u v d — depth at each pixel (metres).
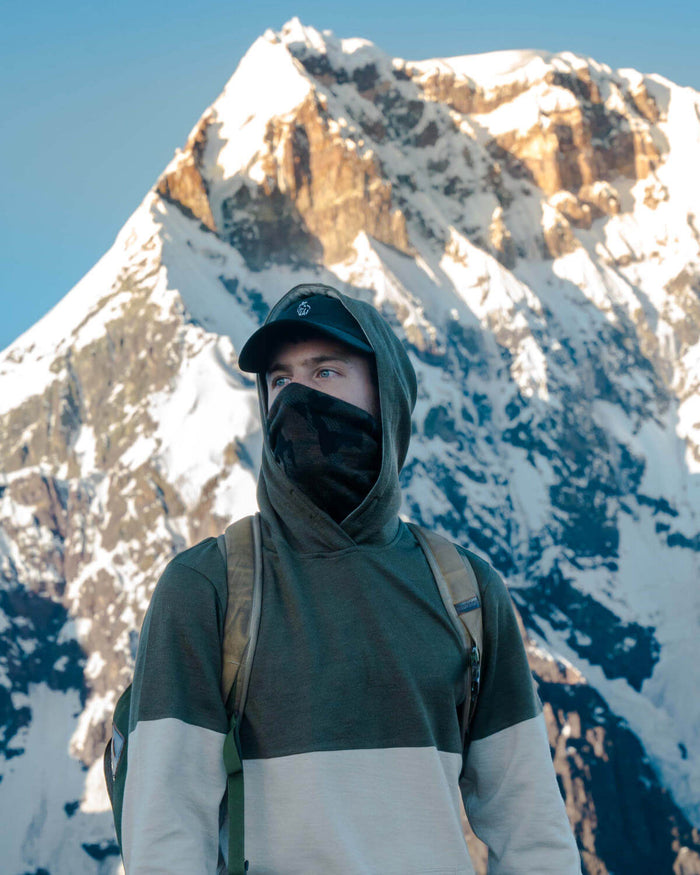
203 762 2.23
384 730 2.32
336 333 2.62
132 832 2.16
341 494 2.56
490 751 2.66
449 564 2.66
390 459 2.59
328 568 2.47
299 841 2.18
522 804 2.62
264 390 2.77
